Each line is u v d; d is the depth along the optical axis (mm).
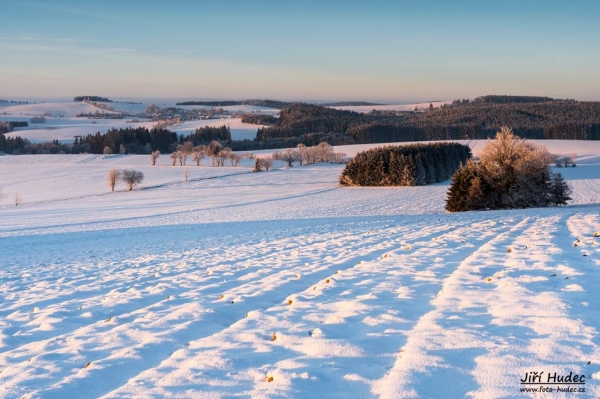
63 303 12320
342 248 17906
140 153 185875
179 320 9250
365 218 37312
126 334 8570
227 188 97375
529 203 46031
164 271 16516
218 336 7820
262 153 165500
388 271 12016
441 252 14352
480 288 9195
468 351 6047
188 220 52719
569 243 13969
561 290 8430
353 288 10430
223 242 25531
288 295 10820
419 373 5512
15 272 19797
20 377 6777
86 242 31375
